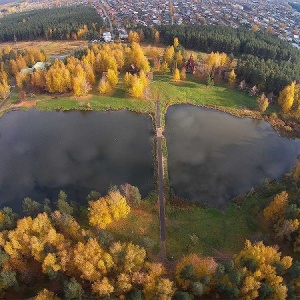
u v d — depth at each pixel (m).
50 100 173.88
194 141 144.88
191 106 169.88
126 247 83.88
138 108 166.25
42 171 129.75
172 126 154.62
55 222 92.44
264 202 109.38
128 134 149.38
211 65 190.50
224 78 190.12
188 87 182.62
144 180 123.62
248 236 100.69
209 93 178.50
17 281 80.62
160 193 116.50
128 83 174.25
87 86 173.62
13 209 113.75
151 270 78.75
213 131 151.88
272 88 173.25
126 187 108.12
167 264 90.56
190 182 122.75
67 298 73.94
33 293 82.38
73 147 142.12
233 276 75.31
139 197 108.31
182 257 92.88
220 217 108.00
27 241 83.94
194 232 101.62
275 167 132.25
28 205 98.81
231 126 155.62
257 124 157.38
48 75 173.50
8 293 82.25
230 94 178.00
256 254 80.75
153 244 92.00
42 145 144.12
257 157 137.12
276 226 97.06
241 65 186.25
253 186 122.06
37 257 82.19
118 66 196.00
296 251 92.38
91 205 97.25
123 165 131.00
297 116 158.75
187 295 72.31
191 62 194.88
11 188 122.31
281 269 78.88
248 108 166.75
